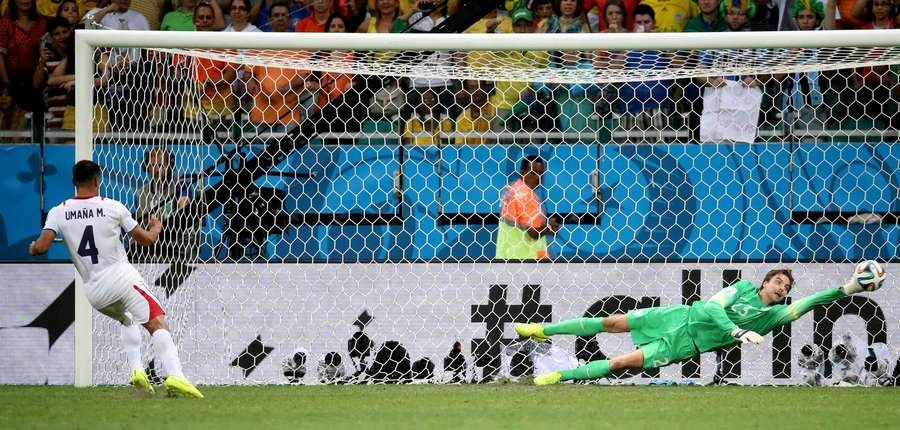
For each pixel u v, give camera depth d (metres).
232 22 43.12
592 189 35.25
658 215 35.03
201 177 34.25
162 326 24.44
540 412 21.97
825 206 34.69
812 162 34.72
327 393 26.64
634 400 24.66
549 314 31.83
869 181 34.69
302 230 35.56
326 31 42.91
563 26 41.97
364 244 35.47
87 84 28.89
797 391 27.75
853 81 38.28
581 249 35.12
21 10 41.62
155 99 36.94
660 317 28.22
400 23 42.84
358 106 38.84
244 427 19.16
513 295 31.94
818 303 27.69
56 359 32.16
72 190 34.88
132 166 34.19
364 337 32.00
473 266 32.00
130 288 24.00
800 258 34.38
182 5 43.19
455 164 35.47
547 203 35.28
